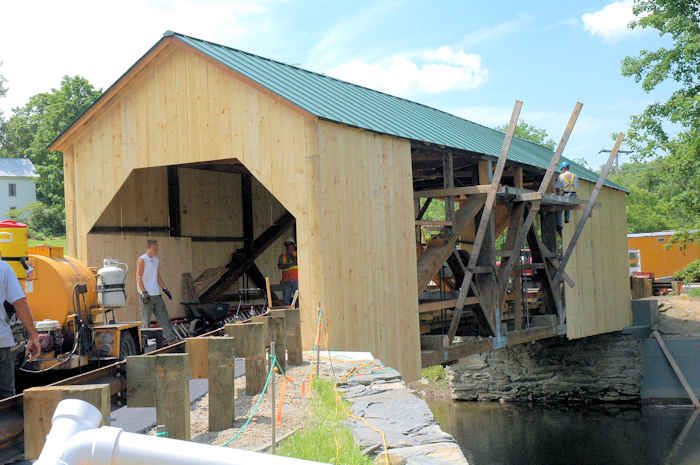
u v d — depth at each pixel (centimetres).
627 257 2647
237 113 1186
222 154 1203
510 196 1625
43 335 751
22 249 786
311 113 1086
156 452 125
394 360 1243
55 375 827
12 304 591
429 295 1877
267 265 1920
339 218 1128
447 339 1470
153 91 1287
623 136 1903
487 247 1634
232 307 1662
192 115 1240
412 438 510
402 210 1316
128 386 520
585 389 2606
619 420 2303
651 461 1823
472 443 2139
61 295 806
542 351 2694
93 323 862
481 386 2770
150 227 1568
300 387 745
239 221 1842
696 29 2772
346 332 1116
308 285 1087
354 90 1661
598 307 2325
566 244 2105
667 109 2808
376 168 1245
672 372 2534
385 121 1369
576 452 1969
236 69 1174
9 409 441
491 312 1623
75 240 1380
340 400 643
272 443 479
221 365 579
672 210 2923
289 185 1120
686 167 2739
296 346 910
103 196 1348
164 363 502
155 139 1284
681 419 2255
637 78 2944
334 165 1128
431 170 2070
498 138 2202
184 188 1670
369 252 1201
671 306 2959
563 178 1873
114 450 126
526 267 1808
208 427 580
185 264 1619
